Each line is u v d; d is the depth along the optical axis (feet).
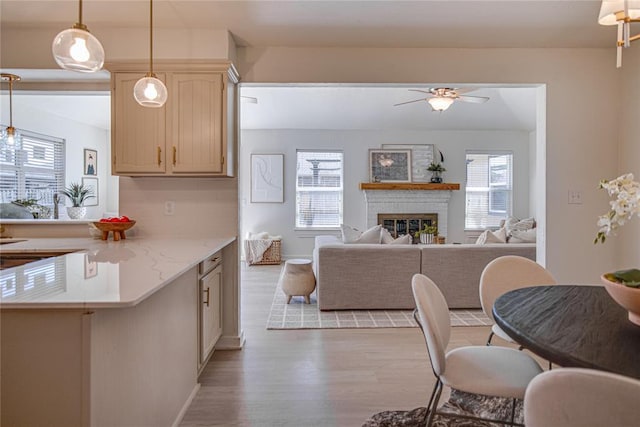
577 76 10.32
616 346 3.82
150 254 7.22
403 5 8.06
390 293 13.08
